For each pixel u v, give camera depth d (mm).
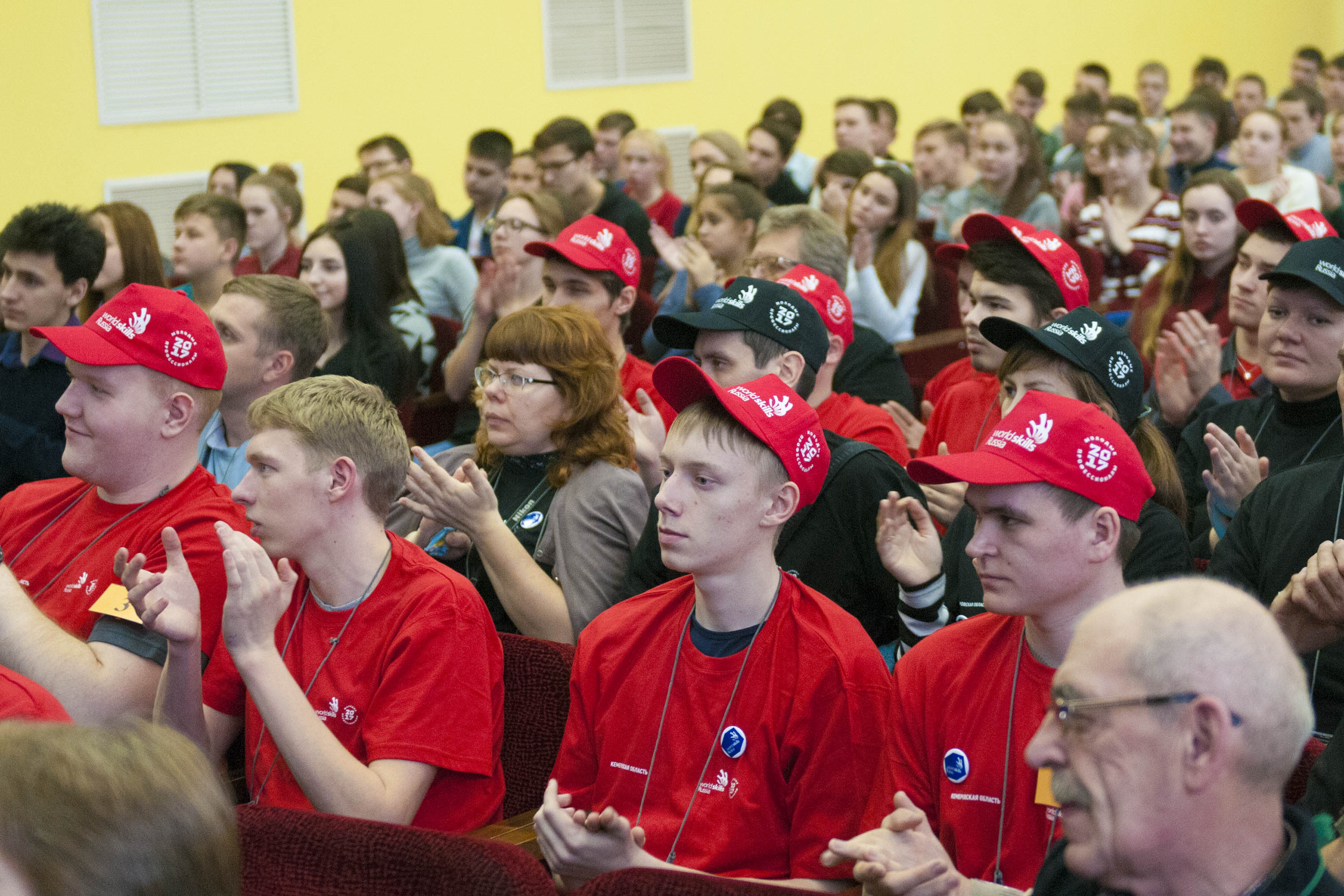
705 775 1829
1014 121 6785
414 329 4660
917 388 4797
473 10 9109
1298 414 2684
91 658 2061
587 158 6930
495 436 2588
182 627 1863
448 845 1425
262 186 6039
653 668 1906
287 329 2867
